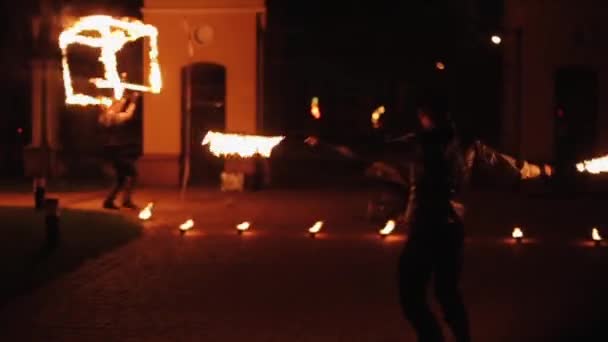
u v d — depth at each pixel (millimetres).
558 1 23500
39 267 11148
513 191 23578
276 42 27844
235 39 23688
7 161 26969
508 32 24344
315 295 9672
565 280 10656
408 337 7867
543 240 14180
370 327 8227
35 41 25188
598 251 13008
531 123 23719
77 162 26406
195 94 24391
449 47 29266
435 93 6832
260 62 23969
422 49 29641
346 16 29906
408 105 29109
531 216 17750
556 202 20844
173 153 24016
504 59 24844
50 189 22406
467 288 10141
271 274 10898
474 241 14055
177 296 9570
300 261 11883
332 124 29172
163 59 23797
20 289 9852
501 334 8016
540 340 7809
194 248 12961
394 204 15391
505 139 24625
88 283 10242
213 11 23625
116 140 17641
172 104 23953
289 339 7781
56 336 7840
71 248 12609
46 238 12695
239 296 9594
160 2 23672
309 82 29688
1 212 16734
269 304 9203
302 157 6988
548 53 23625
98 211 17344
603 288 10164
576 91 24156
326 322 8422
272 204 19562
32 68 25703
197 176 24859
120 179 17812
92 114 26109
